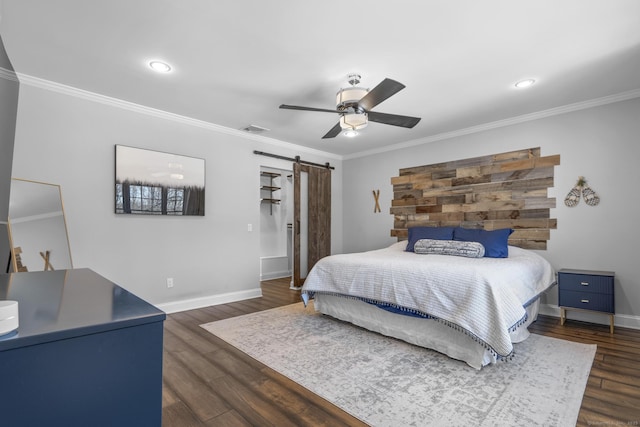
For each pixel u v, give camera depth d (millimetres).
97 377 709
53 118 3064
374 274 3027
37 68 2773
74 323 709
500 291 2375
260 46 2420
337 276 3340
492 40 2344
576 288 3301
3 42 2361
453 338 2521
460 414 1776
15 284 1219
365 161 5758
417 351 2656
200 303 4105
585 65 2707
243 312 3861
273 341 2883
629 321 3266
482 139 4324
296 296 4797
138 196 3598
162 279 3795
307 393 2014
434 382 2139
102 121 3369
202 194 4129
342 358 2518
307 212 5559
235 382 2148
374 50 2473
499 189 4168
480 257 3572
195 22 2137
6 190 2709
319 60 2619
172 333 3098
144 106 3615
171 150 3879
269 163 4949
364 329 3207
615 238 3369
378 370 2316
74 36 2291
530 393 1983
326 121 4125
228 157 4441
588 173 3533
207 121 4137
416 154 5035
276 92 3236
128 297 984
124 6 1977
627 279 3295
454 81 2998
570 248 3641
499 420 1717
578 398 1918
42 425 640
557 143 3734
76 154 3199
